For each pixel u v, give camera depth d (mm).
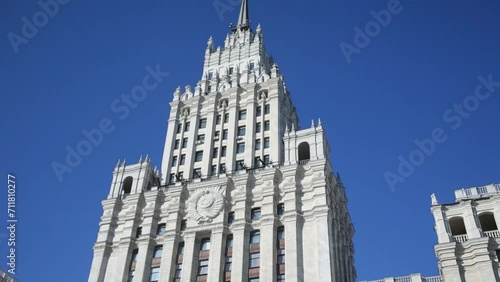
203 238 73125
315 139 78125
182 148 88812
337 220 76125
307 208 70312
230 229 71688
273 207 71000
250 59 104750
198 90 97688
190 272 68188
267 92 92125
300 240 67312
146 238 73500
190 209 74812
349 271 78750
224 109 92312
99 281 71062
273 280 63750
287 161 76688
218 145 86625
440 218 59344
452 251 55781
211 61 107562
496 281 52594
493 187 61375
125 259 72125
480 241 55250
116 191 81312
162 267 69812
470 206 59062
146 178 82812
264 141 84188
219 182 76125
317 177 71938
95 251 74375
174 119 93812
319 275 62531
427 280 58594
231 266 67625
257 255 68250
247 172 77000
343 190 84812
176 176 83312
